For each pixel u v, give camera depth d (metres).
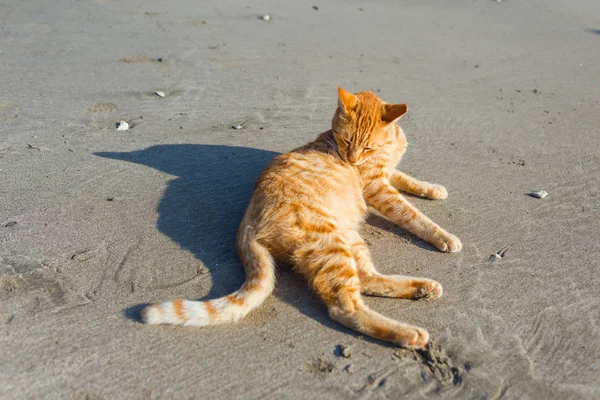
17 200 1.44
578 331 1.20
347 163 1.44
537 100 2.14
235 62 2.35
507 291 1.28
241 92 2.06
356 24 3.13
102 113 1.85
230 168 1.62
